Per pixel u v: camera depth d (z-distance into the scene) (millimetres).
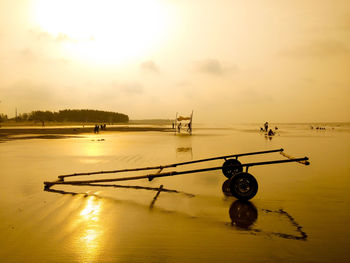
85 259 3438
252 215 5109
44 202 6035
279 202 5957
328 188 7176
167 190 7207
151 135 37531
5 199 6289
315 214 5137
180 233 4262
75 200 6219
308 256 3498
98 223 4715
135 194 6785
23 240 4004
